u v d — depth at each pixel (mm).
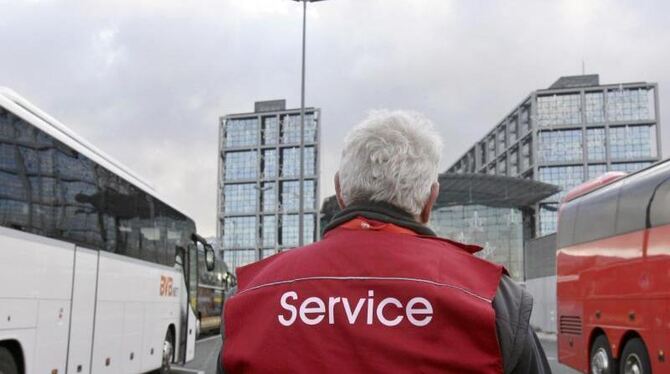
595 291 10969
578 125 112312
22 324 7113
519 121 118438
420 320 1626
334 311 1666
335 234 1905
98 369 9312
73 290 8508
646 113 111625
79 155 8844
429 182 2004
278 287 1771
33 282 7406
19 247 7098
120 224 10336
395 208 1947
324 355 1610
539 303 33000
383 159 1943
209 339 29578
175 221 13750
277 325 1687
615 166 111062
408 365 1573
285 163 113062
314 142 111062
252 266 1988
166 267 12977
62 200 8242
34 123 7605
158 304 12375
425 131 2047
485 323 1606
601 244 10828
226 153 117375
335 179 2219
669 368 8383
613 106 112375
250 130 117000
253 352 1666
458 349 1594
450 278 1721
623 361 9914
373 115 2076
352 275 1729
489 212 81562
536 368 1715
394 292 1669
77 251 8672
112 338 9883
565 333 12336
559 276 12805
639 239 9391
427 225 2082
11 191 6969
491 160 129625
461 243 1936
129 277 10719
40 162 7695
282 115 114875
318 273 1761
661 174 8953
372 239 1824
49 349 7758
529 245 34875
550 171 111812
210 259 16375
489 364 1589
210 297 29766
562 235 12797
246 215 114250
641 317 9203
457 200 80188
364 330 1621
